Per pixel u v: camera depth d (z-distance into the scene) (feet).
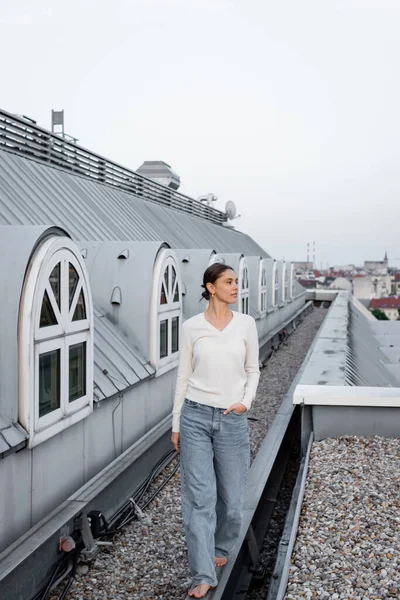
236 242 96.12
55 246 15.60
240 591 15.07
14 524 14.40
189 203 79.66
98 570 15.51
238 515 13.00
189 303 34.58
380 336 83.25
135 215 49.52
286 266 85.76
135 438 23.17
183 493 12.55
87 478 18.78
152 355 24.59
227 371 12.21
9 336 14.40
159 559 16.05
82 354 17.88
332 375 27.66
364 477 18.75
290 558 13.74
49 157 40.06
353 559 13.83
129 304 24.56
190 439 12.32
